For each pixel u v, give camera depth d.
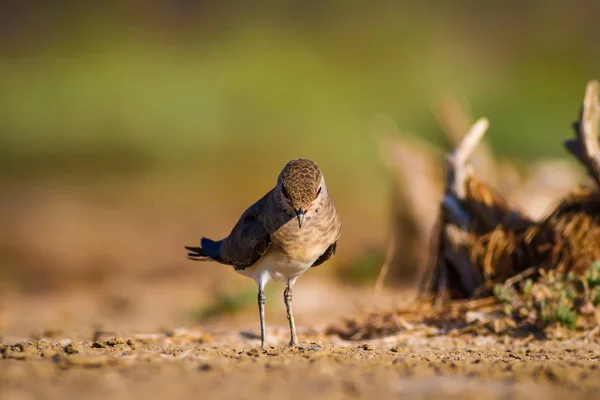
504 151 26.36
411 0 44.62
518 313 9.42
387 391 5.95
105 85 36.94
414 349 8.54
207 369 6.50
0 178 30.72
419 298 10.71
